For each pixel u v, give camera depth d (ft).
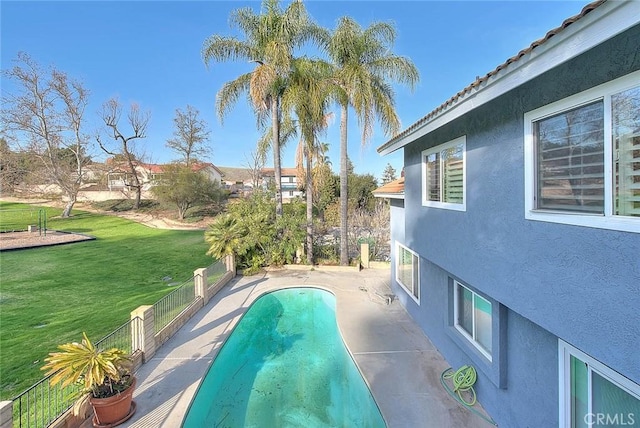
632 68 10.39
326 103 60.13
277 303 49.34
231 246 56.29
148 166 167.84
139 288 52.29
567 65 13.03
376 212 89.97
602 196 11.68
